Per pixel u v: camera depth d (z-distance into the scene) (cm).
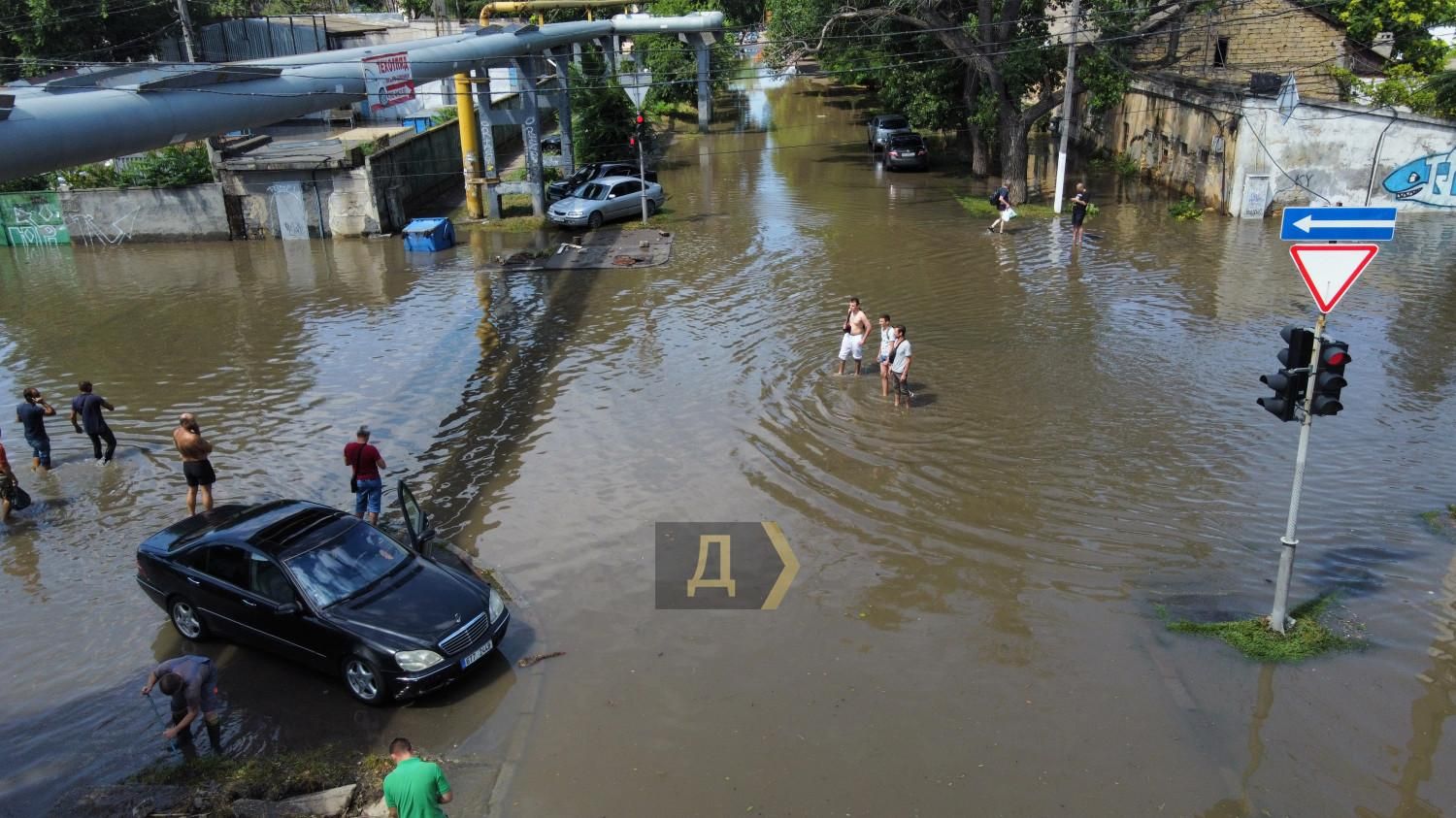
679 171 4031
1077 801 700
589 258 2542
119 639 954
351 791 716
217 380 1700
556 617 966
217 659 926
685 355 1750
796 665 877
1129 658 869
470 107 2995
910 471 1260
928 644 901
